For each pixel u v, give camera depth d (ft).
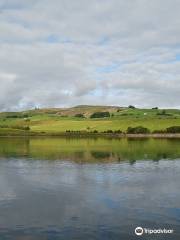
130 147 334.24
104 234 85.05
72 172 175.42
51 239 82.53
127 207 106.83
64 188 135.33
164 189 132.46
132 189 132.46
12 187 137.49
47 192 128.26
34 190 131.95
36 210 104.68
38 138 552.82
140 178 157.07
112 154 264.93
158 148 319.27
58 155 259.80
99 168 189.26
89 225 91.15
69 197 120.06
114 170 181.78
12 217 98.12
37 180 152.76
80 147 336.90
